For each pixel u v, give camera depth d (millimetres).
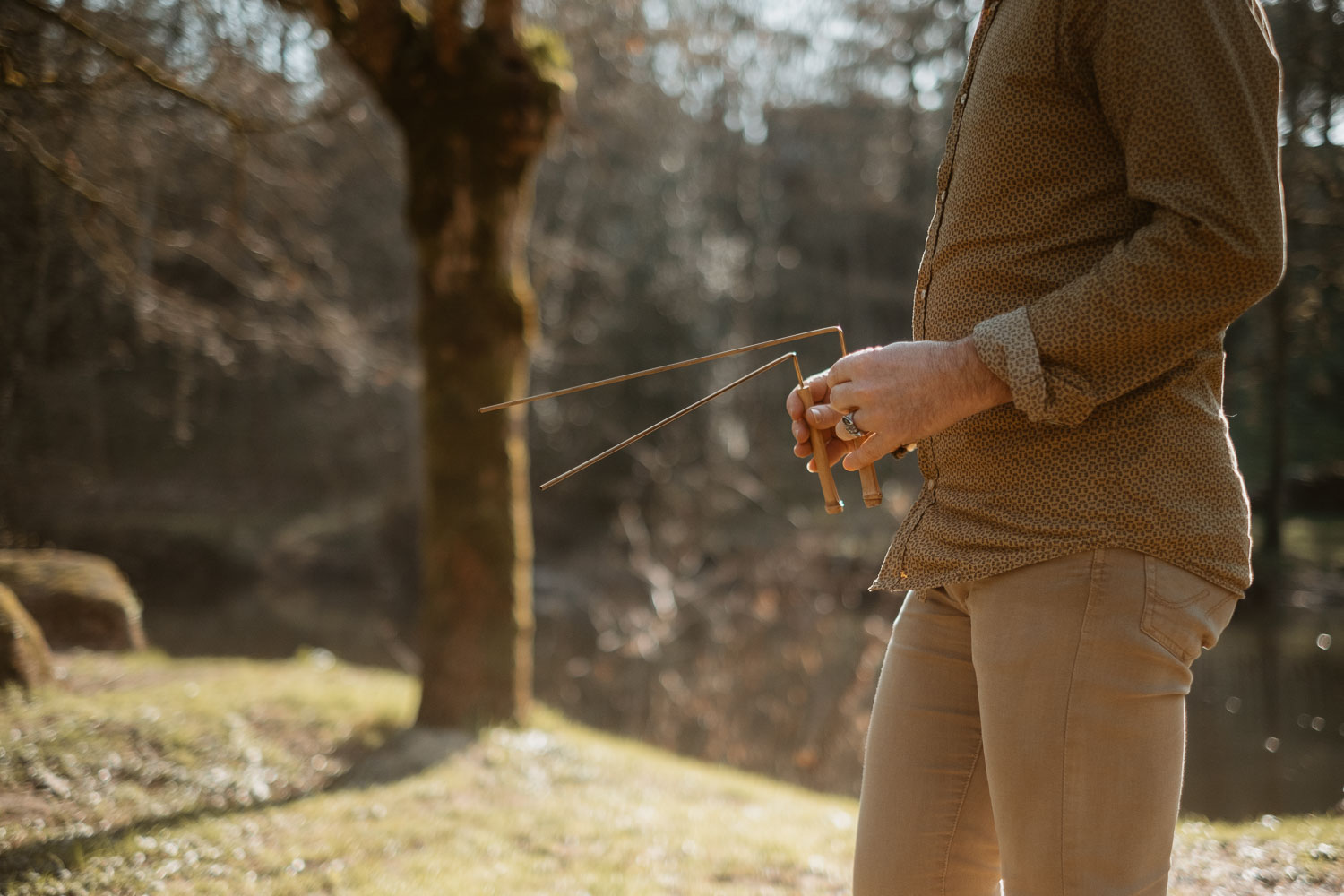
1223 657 8375
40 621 6855
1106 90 1310
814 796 5719
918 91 17875
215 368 11516
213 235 9086
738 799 4992
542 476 17781
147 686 5773
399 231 15508
